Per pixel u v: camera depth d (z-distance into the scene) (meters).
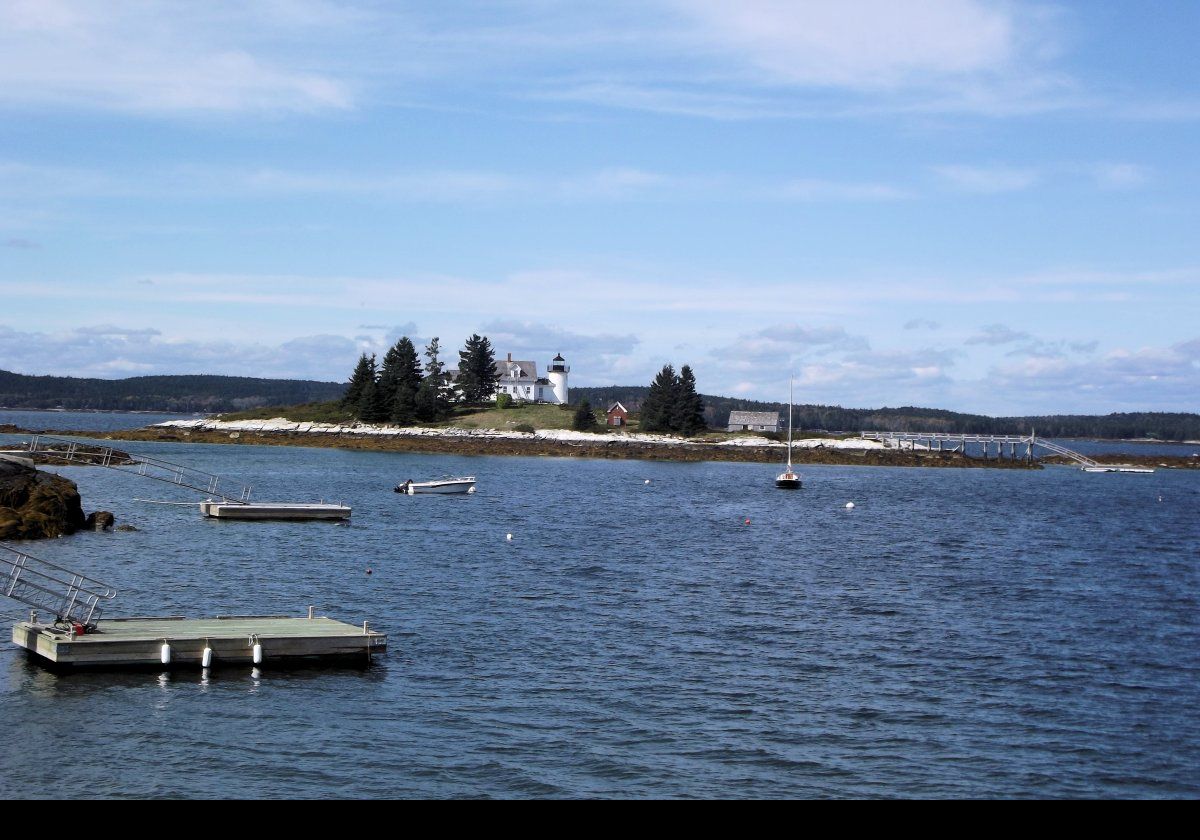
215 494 82.44
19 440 161.88
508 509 90.75
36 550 55.06
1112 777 27.33
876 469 189.88
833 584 54.19
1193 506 119.69
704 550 66.88
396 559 58.19
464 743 28.19
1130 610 48.59
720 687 33.81
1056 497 128.50
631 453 189.25
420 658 35.91
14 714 28.94
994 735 30.05
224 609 43.28
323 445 184.62
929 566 62.12
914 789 26.27
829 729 30.17
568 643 38.91
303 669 33.75
